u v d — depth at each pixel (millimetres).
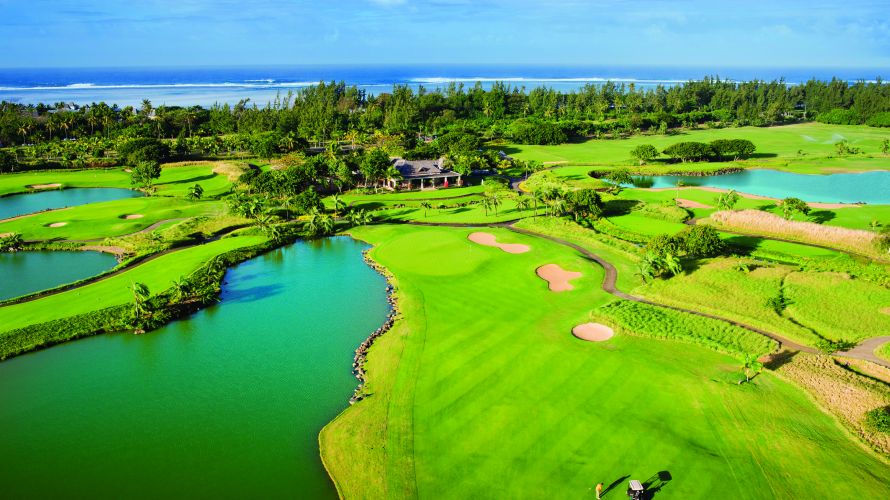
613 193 156625
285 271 101688
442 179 180125
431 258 102375
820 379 58062
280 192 146500
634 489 42156
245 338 75000
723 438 50031
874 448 48000
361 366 66625
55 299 86875
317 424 56000
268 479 48156
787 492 43562
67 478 48531
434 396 58125
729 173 196375
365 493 45562
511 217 132000
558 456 48438
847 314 72938
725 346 65750
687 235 94500
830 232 108688
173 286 87750
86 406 59594
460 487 45344
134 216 137125
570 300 82250
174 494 46438
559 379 60531
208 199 157625
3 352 69875
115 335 76250
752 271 85562
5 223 130500
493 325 74500
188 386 63250
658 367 62094
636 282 88750
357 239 121812
